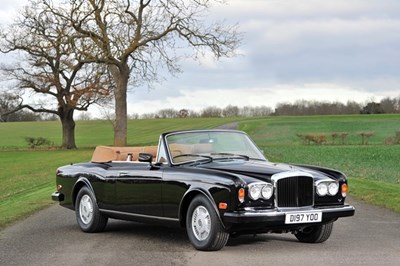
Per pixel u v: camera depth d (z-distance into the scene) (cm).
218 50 4988
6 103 6831
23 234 1092
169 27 5016
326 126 10194
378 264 762
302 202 871
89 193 1100
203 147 984
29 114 13138
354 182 2086
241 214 827
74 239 1023
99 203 1081
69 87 6975
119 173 1038
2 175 3450
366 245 921
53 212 1449
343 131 9331
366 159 4088
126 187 1019
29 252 898
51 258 845
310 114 14438
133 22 4875
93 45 4791
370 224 1154
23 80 6619
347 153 4834
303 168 944
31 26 4809
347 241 962
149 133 10562
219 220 849
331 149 5528
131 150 1120
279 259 806
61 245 959
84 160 4741
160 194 948
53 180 2841
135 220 1020
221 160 969
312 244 939
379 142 7388
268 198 848
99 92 6438
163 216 952
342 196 916
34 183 2753
